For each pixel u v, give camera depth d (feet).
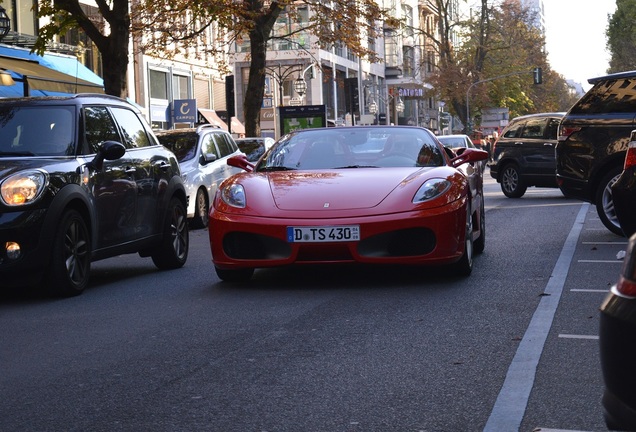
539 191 94.79
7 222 28.14
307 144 34.22
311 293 28.89
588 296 26.91
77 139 31.83
